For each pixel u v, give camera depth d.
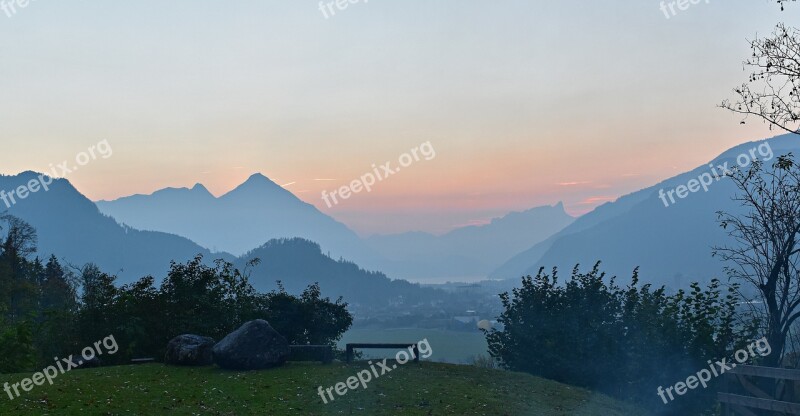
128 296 26.00
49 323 26.69
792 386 16.34
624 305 22.02
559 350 22.53
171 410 16.02
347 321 28.81
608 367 21.11
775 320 18.89
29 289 64.06
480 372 21.94
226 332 26.89
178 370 20.83
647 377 20.31
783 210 18.84
